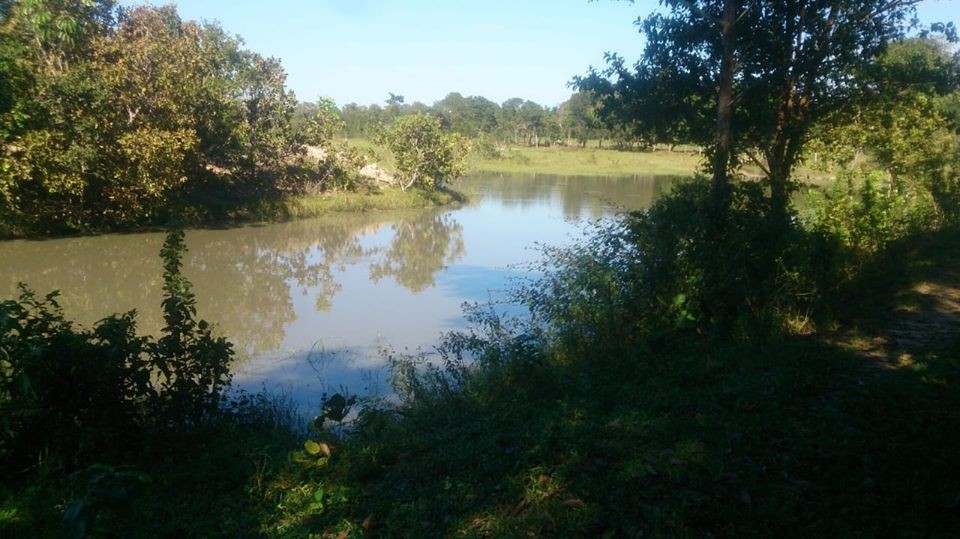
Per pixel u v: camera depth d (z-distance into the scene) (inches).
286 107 1347.2
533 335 341.7
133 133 933.8
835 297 402.0
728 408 234.1
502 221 1256.2
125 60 962.7
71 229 915.4
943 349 293.9
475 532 163.0
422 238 1041.5
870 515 159.6
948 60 561.6
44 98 821.9
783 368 273.4
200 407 272.5
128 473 165.8
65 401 226.2
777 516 160.2
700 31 494.0
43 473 206.8
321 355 456.8
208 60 1201.4
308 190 1405.0
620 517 164.4
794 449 196.4
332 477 204.5
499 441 220.2
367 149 1755.7
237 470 220.5
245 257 846.5
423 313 575.5
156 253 805.9
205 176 1188.5
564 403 254.1
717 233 361.4
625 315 341.7
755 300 340.8
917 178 777.6
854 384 257.1
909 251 561.9
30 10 397.7
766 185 466.0
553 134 3939.5
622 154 3405.5
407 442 232.4
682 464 189.9
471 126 3587.6
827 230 464.4
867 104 524.1
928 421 213.5
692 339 324.2
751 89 510.3
